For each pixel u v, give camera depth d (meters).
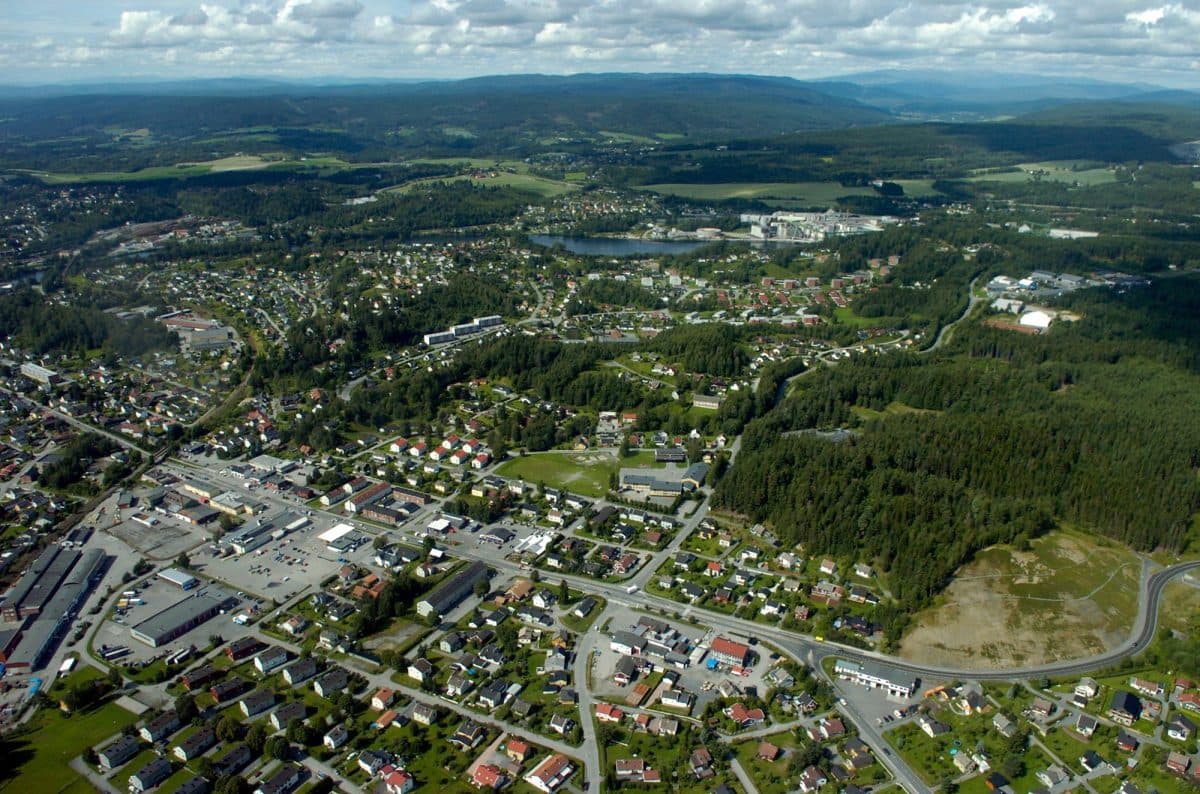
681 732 182.25
